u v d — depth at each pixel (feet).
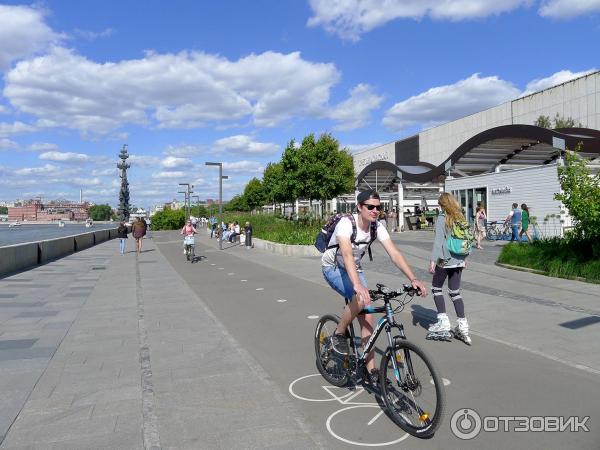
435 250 19.70
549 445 11.18
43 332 22.57
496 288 31.01
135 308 28.53
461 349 18.61
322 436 11.80
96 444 11.47
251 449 11.16
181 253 74.84
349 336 14.73
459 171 93.71
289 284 37.19
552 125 152.76
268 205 222.07
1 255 45.78
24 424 12.59
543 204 64.75
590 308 24.62
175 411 13.34
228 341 20.70
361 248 13.75
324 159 108.06
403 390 12.21
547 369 16.15
